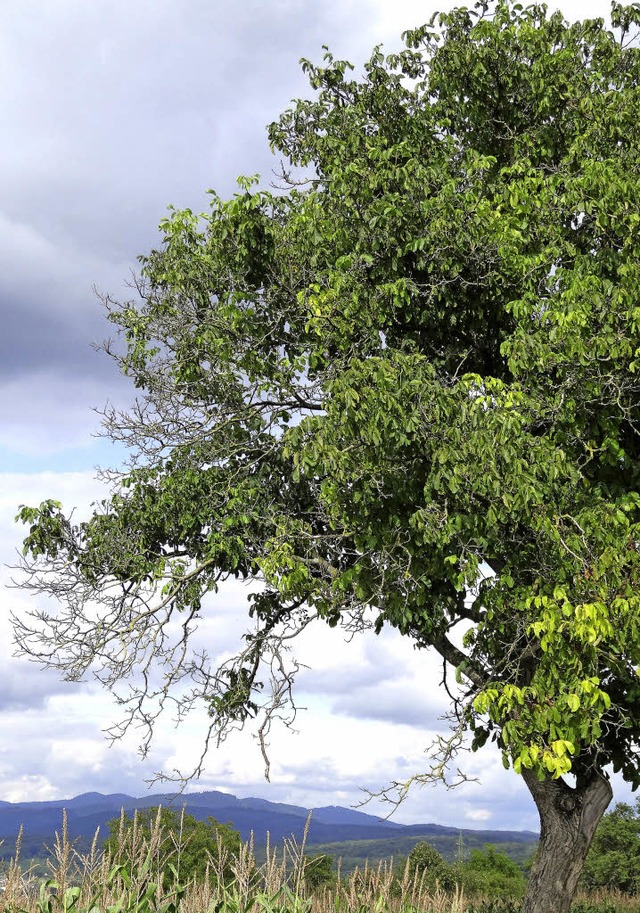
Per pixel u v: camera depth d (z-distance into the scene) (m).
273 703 11.26
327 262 12.58
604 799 11.59
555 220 11.91
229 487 12.88
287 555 11.05
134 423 12.77
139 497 13.67
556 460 9.76
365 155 13.22
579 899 20.45
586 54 14.23
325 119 14.26
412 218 12.05
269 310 12.65
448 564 10.48
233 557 12.63
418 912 8.53
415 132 13.91
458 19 14.16
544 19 14.37
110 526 13.70
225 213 12.39
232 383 12.58
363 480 10.16
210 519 13.14
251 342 12.57
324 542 12.38
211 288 12.76
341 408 9.58
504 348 10.80
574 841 11.41
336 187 12.42
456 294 12.22
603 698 9.02
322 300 11.59
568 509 10.25
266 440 13.27
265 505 12.94
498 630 10.64
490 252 11.73
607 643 9.60
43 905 6.57
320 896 8.22
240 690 13.07
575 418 10.62
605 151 12.59
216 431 13.01
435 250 11.68
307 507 13.27
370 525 10.61
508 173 13.12
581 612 8.80
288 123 14.47
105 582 12.98
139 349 13.00
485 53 13.43
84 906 6.71
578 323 10.14
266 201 12.87
